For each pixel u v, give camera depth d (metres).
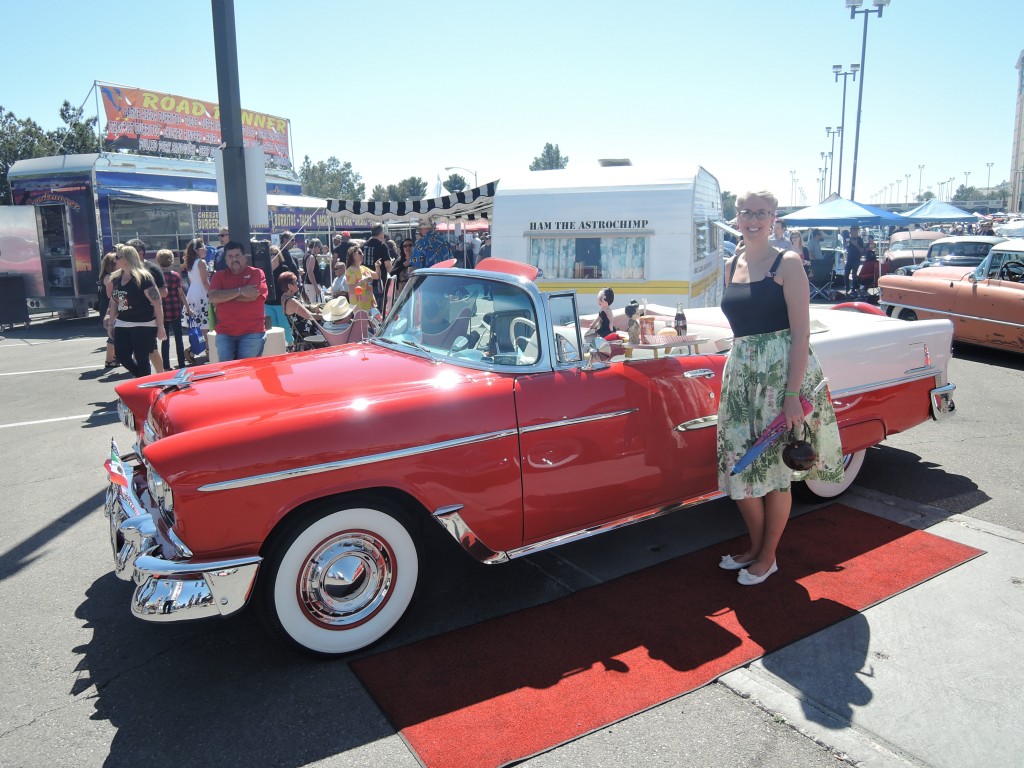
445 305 3.93
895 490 5.07
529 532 3.49
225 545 2.82
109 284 9.52
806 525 4.50
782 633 3.30
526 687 2.93
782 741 2.62
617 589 3.75
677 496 3.97
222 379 3.60
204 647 3.27
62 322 15.40
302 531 2.97
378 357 3.89
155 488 2.91
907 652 3.14
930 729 2.66
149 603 2.75
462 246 17.61
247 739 2.65
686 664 3.07
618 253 9.25
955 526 4.44
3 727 2.73
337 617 3.12
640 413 3.71
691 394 3.91
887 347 4.68
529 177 9.70
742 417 3.54
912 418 4.93
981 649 3.15
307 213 19.45
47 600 3.71
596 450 3.59
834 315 5.22
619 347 3.70
